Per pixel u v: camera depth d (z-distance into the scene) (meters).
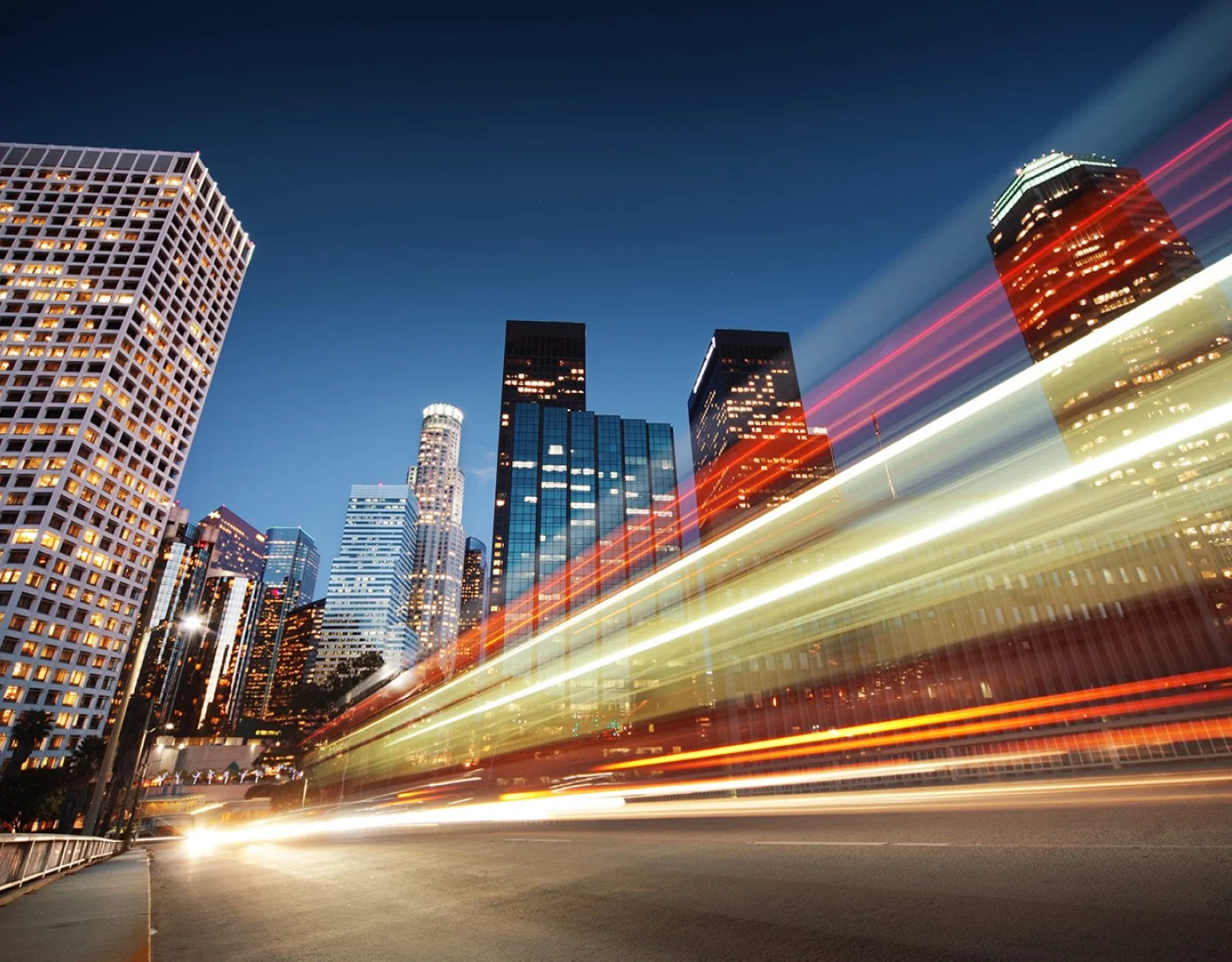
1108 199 157.75
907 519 61.47
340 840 24.16
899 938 4.68
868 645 57.53
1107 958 3.88
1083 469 28.17
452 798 86.38
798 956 4.51
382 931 6.44
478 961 5.04
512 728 144.75
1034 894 5.45
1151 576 52.59
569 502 180.88
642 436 195.25
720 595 114.00
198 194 121.00
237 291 132.25
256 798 112.00
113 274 106.94
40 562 87.75
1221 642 48.94
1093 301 150.75
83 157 115.69
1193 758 16.81
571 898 7.33
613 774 51.94
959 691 50.81
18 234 106.81
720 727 77.31
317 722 117.56
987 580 52.91
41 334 100.19
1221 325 129.25
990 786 17.62
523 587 169.00
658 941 5.21
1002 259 178.88
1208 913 4.44
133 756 50.12
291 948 5.93
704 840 11.81
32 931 6.82
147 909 8.42
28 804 65.81
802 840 10.27
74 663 90.75
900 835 9.56
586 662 150.38
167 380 111.19
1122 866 6.09
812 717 61.81
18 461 91.31
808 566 71.50
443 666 191.38
